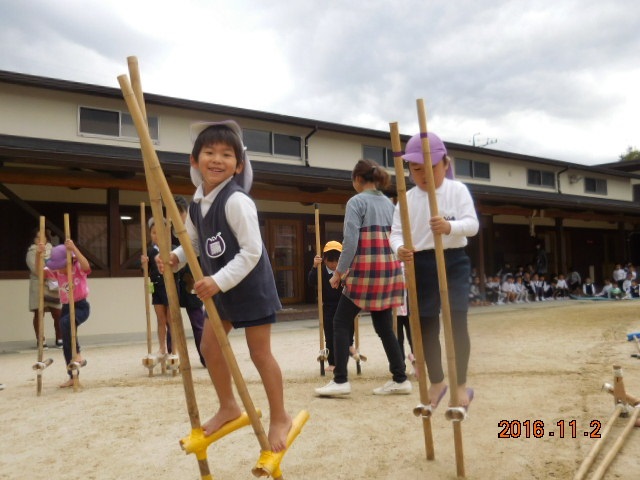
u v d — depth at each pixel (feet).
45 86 32.14
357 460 8.94
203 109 38.14
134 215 35.35
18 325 29.25
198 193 7.59
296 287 43.83
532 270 57.57
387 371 17.01
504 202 48.98
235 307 7.41
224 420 7.41
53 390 15.26
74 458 9.50
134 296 32.01
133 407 12.82
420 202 9.80
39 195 32.53
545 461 8.57
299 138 44.60
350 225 13.06
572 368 15.90
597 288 67.36
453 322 9.54
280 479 6.95
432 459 8.76
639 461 8.45
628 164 82.02
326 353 16.56
